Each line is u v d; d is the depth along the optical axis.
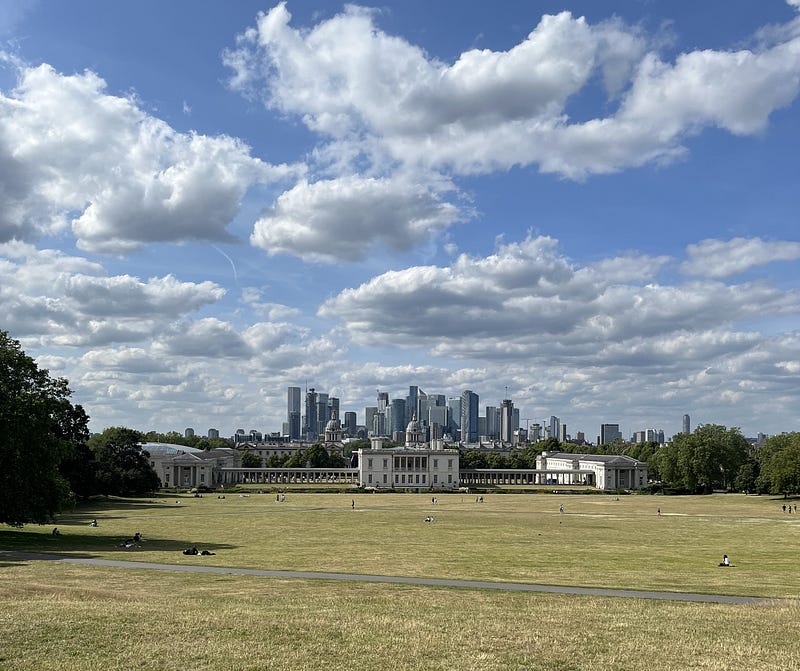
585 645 35.66
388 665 32.12
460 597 50.12
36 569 62.09
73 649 33.62
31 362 96.25
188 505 178.62
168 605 43.78
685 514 155.62
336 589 53.66
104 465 194.50
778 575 66.69
